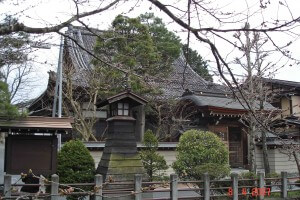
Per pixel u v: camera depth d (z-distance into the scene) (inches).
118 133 464.8
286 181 479.2
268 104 803.4
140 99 478.9
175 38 692.7
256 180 461.4
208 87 843.4
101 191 384.2
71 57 737.6
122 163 454.6
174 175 406.3
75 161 432.8
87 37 856.9
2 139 518.0
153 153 530.9
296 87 971.9
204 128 779.4
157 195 490.9
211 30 131.6
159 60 478.9
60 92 566.3
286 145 487.5
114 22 488.1
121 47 471.5
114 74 565.9
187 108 790.5
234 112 751.1
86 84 686.5
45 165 418.0
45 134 437.7
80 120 668.7
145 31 500.1
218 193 473.1
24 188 406.3
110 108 489.4
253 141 566.6
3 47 269.3
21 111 429.7
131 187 440.5
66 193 189.3
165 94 755.4
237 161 815.1
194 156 509.4
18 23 129.4
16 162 408.5
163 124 782.5
